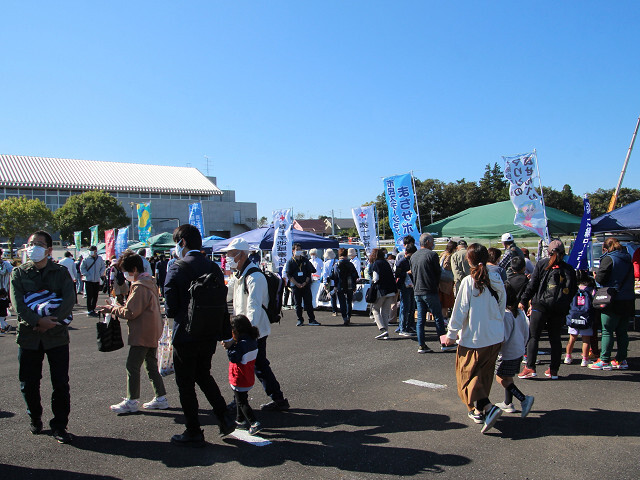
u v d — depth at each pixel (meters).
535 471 3.59
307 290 10.93
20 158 60.69
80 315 13.92
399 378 6.21
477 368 4.39
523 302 5.96
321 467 3.74
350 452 4.00
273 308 5.06
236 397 4.54
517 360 4.68
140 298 4.94
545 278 5.86
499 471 3.61
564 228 10.72
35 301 4.23
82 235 48.09
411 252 9.27
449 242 9.96
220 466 3.80
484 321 4.34
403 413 4.90
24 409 5.31
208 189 65.38
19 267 4.36
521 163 9.64
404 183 12.62
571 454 3.87
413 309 9.34
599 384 5.73
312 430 4.50
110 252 22.52
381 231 52.75
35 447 4.22
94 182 59.19
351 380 6.16
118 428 4.65
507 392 4.84
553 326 5.92
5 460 3.96
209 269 4.28
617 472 3.54
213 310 4.00
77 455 4.04
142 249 22.45
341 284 10.73
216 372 6.76
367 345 8.39
